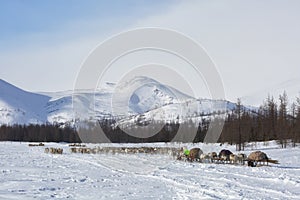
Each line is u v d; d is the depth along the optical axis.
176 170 27.73
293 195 16.31
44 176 24.05
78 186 19.78
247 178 22.38
